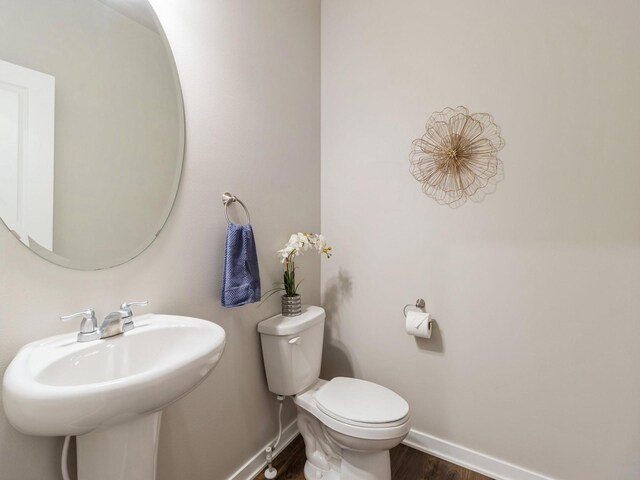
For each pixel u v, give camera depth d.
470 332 1.64
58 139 0.88
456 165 1.65
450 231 1.68
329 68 2.05
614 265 1.34
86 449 0.80
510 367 1.55
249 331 1.53
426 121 1.73
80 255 0.93
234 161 1.43
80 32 0.93
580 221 1.40
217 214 1.35
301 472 1.59
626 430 1.34
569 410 1.44
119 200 1.02
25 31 0.82
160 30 1.13
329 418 1.36
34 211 0.84
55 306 0.88
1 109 0.78
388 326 1.88
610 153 1.34
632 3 1.29
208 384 1.32
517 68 1.50
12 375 0.65
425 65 1.73
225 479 1.41
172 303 1.18
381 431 1.26
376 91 1.88
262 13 1.59
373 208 1.91
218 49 1.35
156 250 1.13
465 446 1.67
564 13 1.41
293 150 1.83
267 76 1.62
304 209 1.93
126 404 0.66
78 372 0.80
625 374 1.33
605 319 1.36
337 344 2.06
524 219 1.51
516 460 1.55
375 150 1.89
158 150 1.13
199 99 1.27
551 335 1.46
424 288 1.76
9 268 0.80
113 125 1.00
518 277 1.53
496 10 1.55
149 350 0.96
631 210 1.31
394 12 1.82
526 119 1.49
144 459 0.86
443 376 1.72
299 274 1.89
